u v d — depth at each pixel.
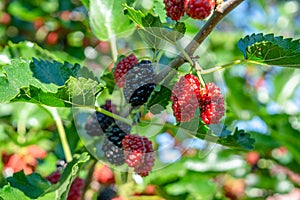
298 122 0.71
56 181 0.48
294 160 0.77
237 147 0.43
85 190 0.49
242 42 0.42
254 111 0.75
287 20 1.19
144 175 0.40
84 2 0.51
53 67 0.42
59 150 0.62
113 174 0.59
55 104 0.39
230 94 0.76
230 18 1.17
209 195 0.66
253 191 0.80
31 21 0.98
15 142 0.70
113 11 0.49
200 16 0.38
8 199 0.41
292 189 0.80
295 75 0.85
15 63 0.41
